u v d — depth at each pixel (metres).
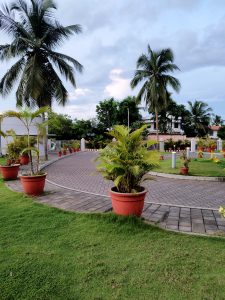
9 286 2.70
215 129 50.69
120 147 4.97
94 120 40.47
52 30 15.37
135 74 27.41
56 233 4.08
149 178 5.09
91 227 4.32
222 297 2.56
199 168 12.29
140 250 3.54
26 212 5.13
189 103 47.56
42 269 3.02
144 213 5.39
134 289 2.69
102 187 8.30
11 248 3.54
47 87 15.83
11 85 15.90
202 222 4.86
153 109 28.28
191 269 3.05
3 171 9.10
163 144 28.61
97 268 3.06
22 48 15.05
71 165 14.87
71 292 2.63
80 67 16.58
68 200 6.34
